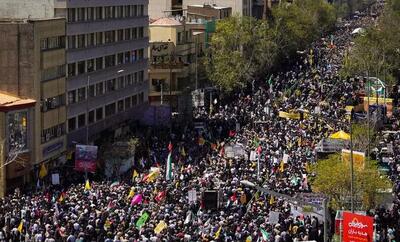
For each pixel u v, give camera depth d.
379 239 81.81
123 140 133.00
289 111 159.25
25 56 125.12
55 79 132.00
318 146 118.50
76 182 112.06
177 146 135.50
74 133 139.38
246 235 76.50
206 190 87.62
